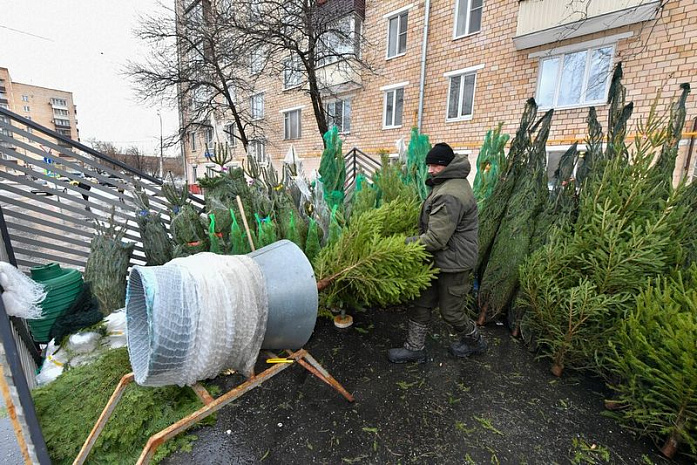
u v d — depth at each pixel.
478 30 9.54
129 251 3.17
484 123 9.65
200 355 1.26
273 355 1.80
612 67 7.43
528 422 1.96
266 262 1.62
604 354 2.13
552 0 7.37
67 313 2.71
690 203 2.48
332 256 2.33
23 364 2.10
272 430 1.91
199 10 10.75
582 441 1.82
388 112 12.16
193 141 22.98
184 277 1.25
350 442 1.83
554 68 8.32
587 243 2.20
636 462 1.69
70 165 3.26
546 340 2.40
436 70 10.48
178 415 1.96
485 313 3.07
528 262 2.52
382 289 2.27
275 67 11.31
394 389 2.25
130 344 1.36
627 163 2.37
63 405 1.97
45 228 7.74
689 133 6.22
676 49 6.67
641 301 1.81
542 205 2.91
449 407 2.08
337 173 4.18
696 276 1.86
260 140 14.59
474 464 1.69
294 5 8.83
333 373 2.41
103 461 1.69
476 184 3.68
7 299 1.83
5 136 2.80
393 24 11.49
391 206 3.05
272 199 3.61
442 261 2.22
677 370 1.55
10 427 1.89
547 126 2.93
